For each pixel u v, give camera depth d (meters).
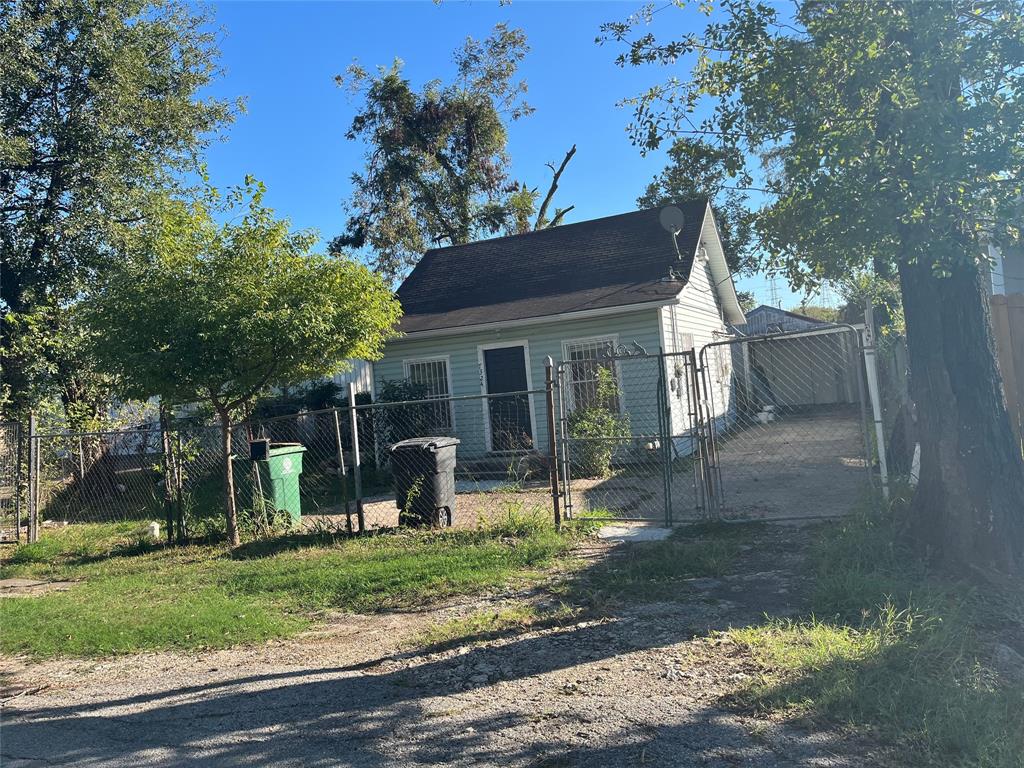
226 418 9.24
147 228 13.02
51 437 11.05
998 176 4.40
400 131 28.45
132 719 4.20
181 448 10.01
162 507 12.09
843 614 4.89
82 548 10.05
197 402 10.34
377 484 13.91
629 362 14.28
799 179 5.04
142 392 8.54
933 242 4.48
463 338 15.69
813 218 5.14
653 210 17.61
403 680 4.50
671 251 15.98
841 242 4.98
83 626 6.09
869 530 6.34
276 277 8.50
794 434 16.09
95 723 4.18
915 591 4.98
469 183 29.83
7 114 14.08
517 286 16.97
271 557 8.33
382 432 15.55
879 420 7.41
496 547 7.59
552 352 14.95
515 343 15.25
